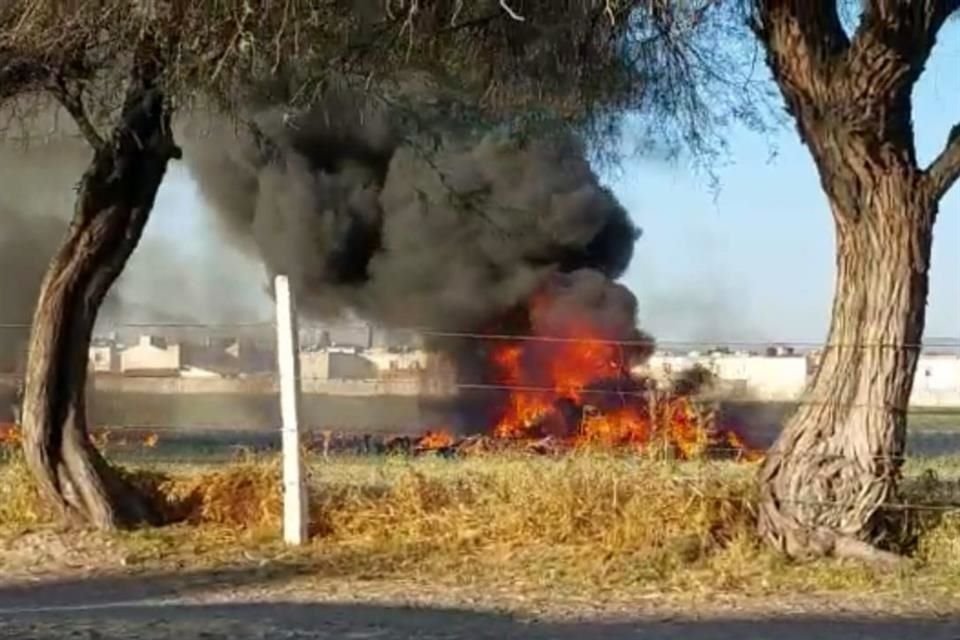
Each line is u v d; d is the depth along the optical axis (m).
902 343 15.32
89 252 18.11
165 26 15.64
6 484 18.33
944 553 15.28
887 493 15.41
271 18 15.49
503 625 12.77
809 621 12.91
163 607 13.93
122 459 23.11
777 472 15.66
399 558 16.17
